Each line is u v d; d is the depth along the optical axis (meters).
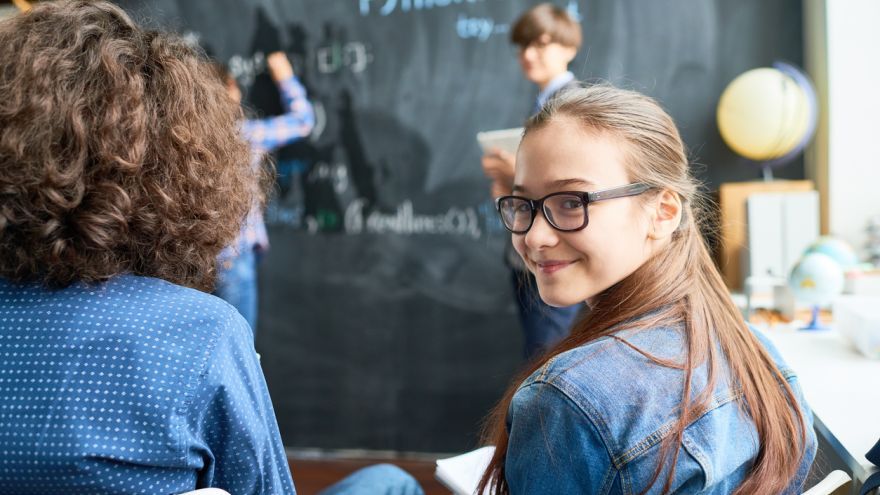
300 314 2.85
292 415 2.88
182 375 0.62
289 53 2.75
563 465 0.69
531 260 0.82
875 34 2.16
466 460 1.06
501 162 1.94
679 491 0.69
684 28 2.50
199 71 0.75
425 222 2.74
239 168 0.80
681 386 0.71
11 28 0.67
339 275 2.81
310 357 2.85
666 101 2.54
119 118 0.64
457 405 2.78
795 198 2.05
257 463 0.68
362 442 2.85
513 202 0.82
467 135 2.68
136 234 0.67
